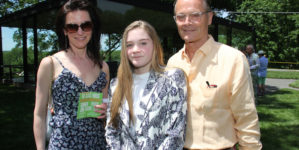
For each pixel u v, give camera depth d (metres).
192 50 1.74
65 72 1.67
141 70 1.64
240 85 1.51
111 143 1.59
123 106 1.61
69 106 1.66
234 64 1.54
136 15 7.89
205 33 1.68
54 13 7.86
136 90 1.60
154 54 1.62
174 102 1.51
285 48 25.78
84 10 1.76
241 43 18.05
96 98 1.74
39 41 12.95
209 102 1.58
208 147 1.58
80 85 1.69
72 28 1.72
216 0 20.44
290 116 5.42
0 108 5.99
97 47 1.91
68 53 1.77
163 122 1.51
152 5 6.53
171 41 14.41
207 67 1.62
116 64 9.40
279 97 7.85
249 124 1.54
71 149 1.64
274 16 24.03
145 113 1.50
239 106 1.54
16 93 8.12
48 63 1.67
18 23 10.88
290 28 25.39
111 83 1.76
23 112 5.59
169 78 1.54
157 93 1.51
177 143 1.46
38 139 1.67
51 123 1.67
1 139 3.83
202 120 1.60
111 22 9.27
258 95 8.24
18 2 21.09
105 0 5.58
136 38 1.55
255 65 6.68
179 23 1.70
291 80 13.88
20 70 14.12
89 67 1.82
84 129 1.69
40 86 1.67
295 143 3.82
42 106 1.68
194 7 1.62
